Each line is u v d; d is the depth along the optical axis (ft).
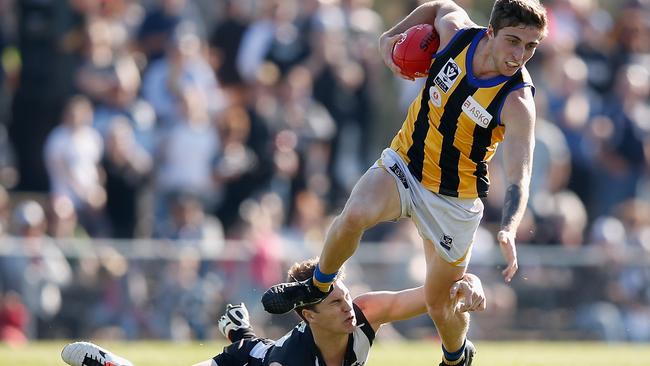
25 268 135.23
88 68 163.43
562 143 174.81
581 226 167.53
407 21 68.95
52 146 156.66
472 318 147.43
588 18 189.67
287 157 164.55
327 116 171.01
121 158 157.99
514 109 62.59
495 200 163.43
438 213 65.51
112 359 70.08
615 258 153.79
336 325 66.03
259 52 169.78
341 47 174.60
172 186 158.20
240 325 72.02
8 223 145.48
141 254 139.33
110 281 137.90
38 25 167.84
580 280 152.35
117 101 161.17
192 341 139.03
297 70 169.48
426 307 68.54
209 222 156.66
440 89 64.64
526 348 128.77
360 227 64.13
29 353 105.09
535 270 151.74
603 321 151.53
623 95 180.04
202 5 194.29
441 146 64.64
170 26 170.50
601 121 179.42
